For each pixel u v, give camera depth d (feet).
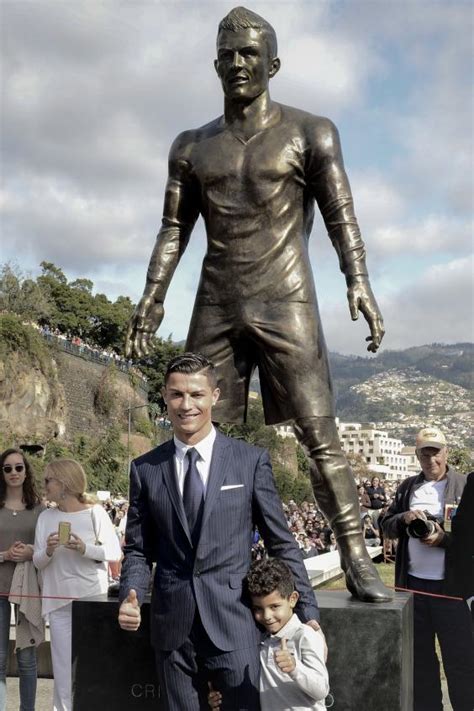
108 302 241.55
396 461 568.82
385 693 13.84
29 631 19.51
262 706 12.21
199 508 12.12
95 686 14.33
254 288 15.93
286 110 16.44
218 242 16.19
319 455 15.66
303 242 16.31
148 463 12.62
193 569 11.94
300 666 11.69
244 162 15.96
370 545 44.55
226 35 15.93
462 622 18.48
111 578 23.36
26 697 19.56
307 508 99.25
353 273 15.78
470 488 18.30
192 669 11.94
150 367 227.40
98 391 189.78
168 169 17.01
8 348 155.94
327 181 15.98
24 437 156.15
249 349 16.38
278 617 11.94
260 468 12.42
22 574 19.51
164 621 12.03
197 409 12.21
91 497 19.51
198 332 16.30
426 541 18.22
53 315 216.74
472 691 18.35
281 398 15.92
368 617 14.02
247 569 12.17
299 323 15.80
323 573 36.83
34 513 20.53
